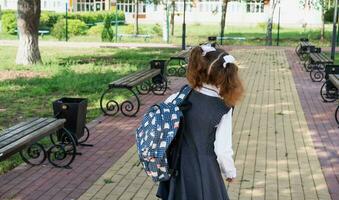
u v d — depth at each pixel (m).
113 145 7.41
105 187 5.68
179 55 15.07
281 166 6.52
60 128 6.41
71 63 17.34
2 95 11.36
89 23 36.19
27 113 9.56
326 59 13.87
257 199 5.39
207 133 3.34
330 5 33.19
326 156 6.97
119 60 18.55
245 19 44.50
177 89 12.88
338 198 5.46
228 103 3.33
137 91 11.97
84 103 6.95
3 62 16.83
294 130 8.45
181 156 3.39
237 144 7.53
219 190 3.42
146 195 5.47
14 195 5.39
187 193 3.38
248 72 15.97
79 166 6.41
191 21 45.03
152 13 45.25
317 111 10.03
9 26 30.11
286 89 12.72
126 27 36.38
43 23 32.28
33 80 13.34
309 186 5.81
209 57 3.32
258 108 10.27
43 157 6.72
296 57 20.70
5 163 6.43
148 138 3.27
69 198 5.34
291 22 43.47
